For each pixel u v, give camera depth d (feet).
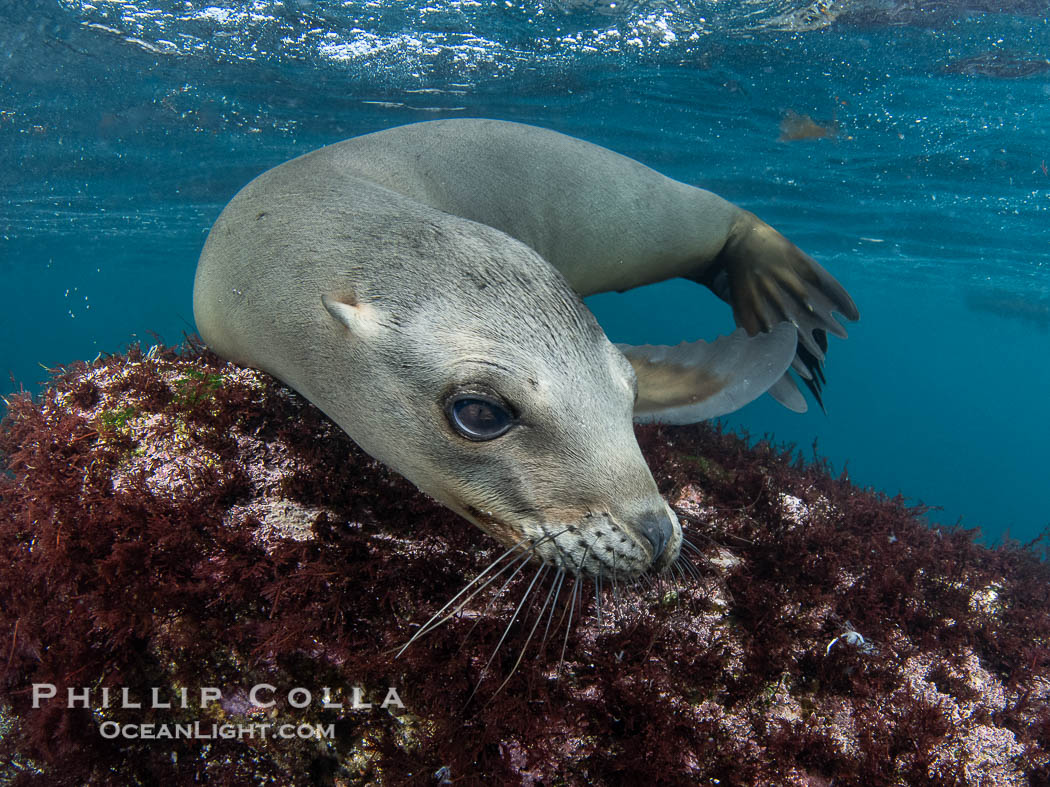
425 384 1.55
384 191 1.96
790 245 2.89
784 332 2.61
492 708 1.56
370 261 1.67
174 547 1.62
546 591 1.69
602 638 1.68
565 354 1.53
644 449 2.34
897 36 4.83
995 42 4.73
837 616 1.92
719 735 1.65
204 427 1.87
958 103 5.67
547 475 1.54
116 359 2.14
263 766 1.66
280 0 4.62
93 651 1.61
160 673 1.64
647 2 4.66
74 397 1.93
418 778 1.55
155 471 1.77
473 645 1.62
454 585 1.69
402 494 1.81
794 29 4.91
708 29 5.01
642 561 1.54
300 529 1.71
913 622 1.98
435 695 1.58
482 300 1.56
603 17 4.85
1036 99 5.39
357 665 1.59
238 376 1.99
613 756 1.60
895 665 1.86
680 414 2.31
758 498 2.22
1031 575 2.60
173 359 2.16
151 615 1.60
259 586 1.62
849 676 1.80
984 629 2.01
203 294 2.00
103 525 1.64
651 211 2.64
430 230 1.69
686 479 2.31
